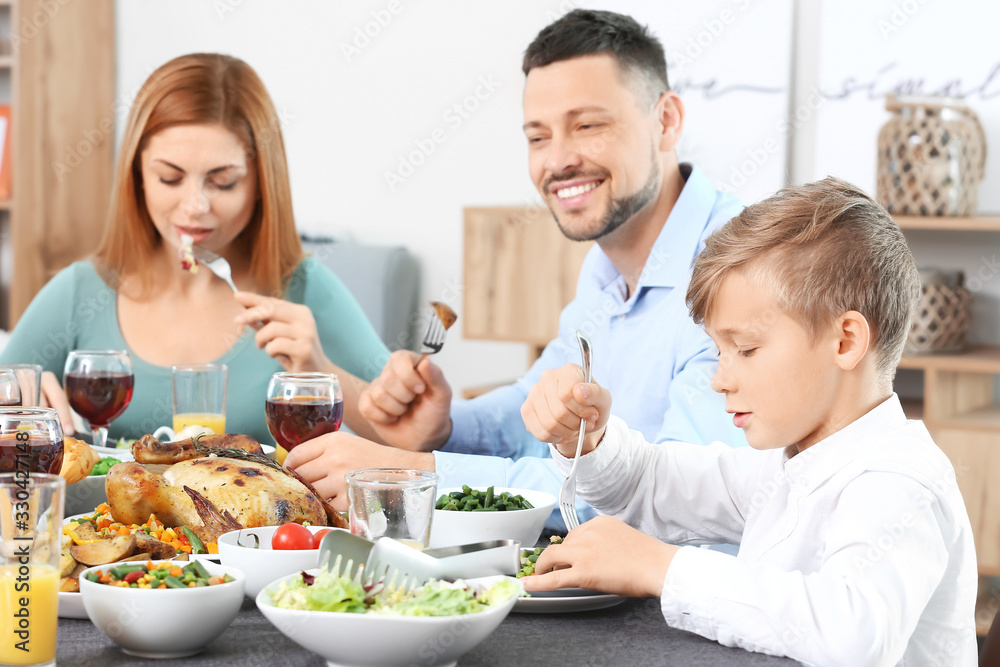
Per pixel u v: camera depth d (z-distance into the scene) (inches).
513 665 29.1
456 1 136.2
